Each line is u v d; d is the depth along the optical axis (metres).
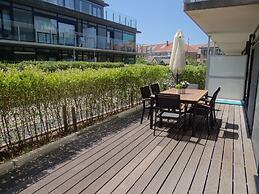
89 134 4.36
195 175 2.85
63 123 4.25
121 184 2.63
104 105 5.39
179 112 4.36
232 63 8.05
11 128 3.30
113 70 5.73
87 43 18.84
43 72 4.06
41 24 16.03
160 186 2.60
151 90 5.92
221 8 4.49
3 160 3.11
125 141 4.00
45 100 3.79
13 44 13.16
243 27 6.72
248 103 6.25
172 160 3.25
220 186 2.62
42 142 3.77
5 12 13.49
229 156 3.40
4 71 3.61
